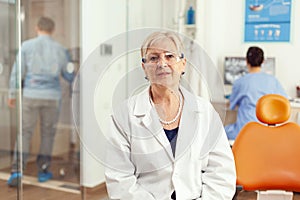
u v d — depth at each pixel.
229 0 3.95
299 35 3.71
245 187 1.79
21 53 3.04
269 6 3.79
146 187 1.31
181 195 1.29
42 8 3.15
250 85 3.34
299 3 3.69
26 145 3.14
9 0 2.79
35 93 3.17
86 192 3.39
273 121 1.85
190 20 3.92
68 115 3.37
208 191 1.38
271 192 1.84
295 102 3.38
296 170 1.80
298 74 3.74
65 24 3.28
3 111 2.85
